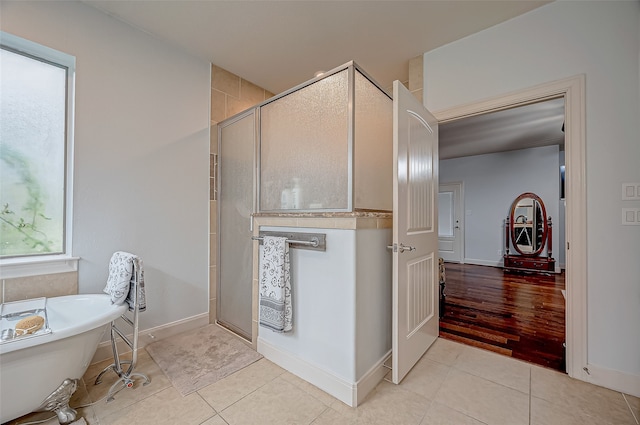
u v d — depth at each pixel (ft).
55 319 5.41
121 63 6.86
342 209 5.47
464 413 4.84
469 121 13.21
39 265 5.71
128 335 6.97
